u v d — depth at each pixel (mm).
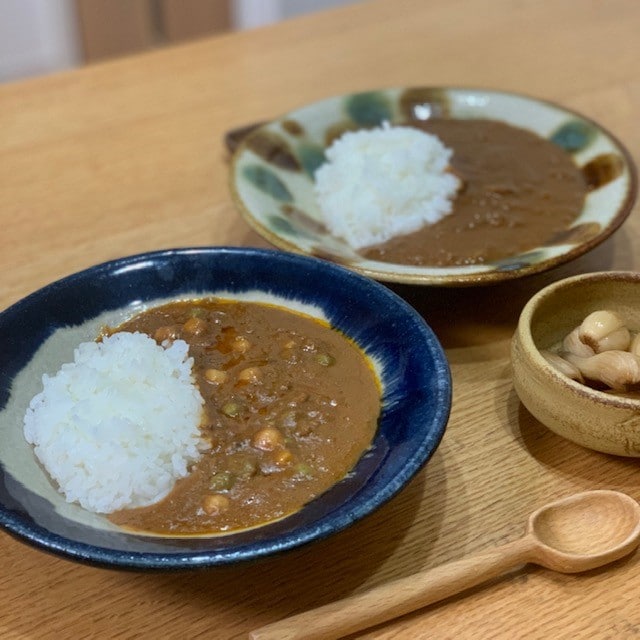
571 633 323
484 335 481
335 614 316
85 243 568
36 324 409
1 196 623
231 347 421
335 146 605
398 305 403
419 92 660
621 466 398
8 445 357
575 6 954
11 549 362
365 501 306
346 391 391
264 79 805
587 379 391
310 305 435
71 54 1472
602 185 540
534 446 410
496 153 605
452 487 387
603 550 344
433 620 330
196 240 570
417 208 547
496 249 505
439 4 970
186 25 1565
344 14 947
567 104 746
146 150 684
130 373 381
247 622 332
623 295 423
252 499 341
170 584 346
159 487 346
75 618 334
